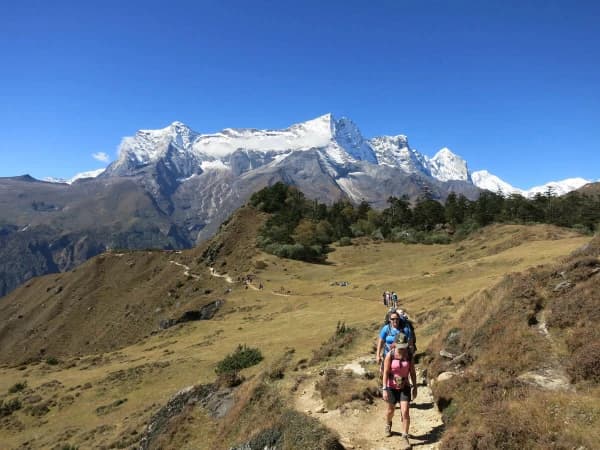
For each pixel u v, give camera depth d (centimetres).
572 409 848
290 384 1574
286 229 12825
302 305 6581
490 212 14575
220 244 12925
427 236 13338
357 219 16962
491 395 1017
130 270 14800
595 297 1274
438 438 999
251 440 1257
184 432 2000
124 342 10019
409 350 1020
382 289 6494
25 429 4031
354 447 1017
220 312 7756
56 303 14100
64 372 6191
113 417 3684
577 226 11600
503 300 1525
